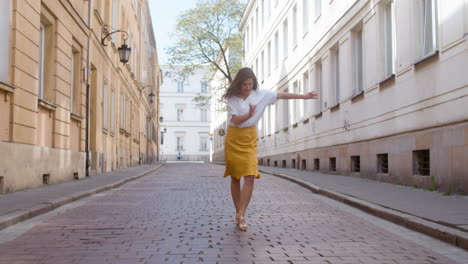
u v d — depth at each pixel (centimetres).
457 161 870
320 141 1880
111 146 2120
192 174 1961
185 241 525
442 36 934
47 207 744
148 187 1248
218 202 888
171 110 8306
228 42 3994
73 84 1462
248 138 585
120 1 2364
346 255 464
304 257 455
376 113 1295
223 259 445
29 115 1021
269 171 1981
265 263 431
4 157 895
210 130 8238
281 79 2712
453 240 511
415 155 1061
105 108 2006
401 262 439
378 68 1282
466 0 847
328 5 1770
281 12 2695
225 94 580
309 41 2077
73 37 1386
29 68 1020
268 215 723
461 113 863
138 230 591
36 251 478
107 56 1980
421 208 697
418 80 1041
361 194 916
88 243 515
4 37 907
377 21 1289
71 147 1391
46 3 1121
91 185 1162
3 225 593
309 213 748
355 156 1511
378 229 606
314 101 1983
